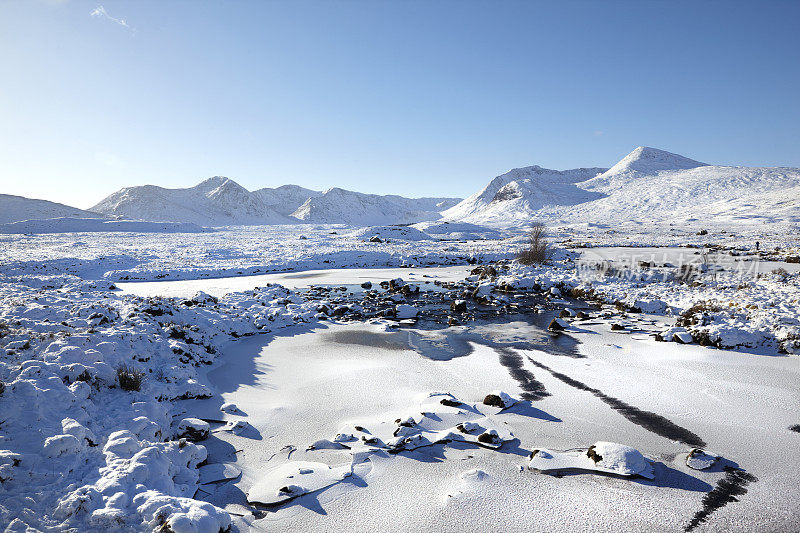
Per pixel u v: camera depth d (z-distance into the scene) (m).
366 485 5.79
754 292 17.05
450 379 9.88
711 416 7.77
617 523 4.97
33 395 6.36
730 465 6.16
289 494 5.52
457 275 29.66
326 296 21.70
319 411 8.18
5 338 8.48
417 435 6.92
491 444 6.75
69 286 21.98
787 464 6.17
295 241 56.97
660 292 19.67
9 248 43.66
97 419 6.79
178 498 4.96
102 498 4.86
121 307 13.45
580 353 11.79
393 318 16.83
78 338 9.10
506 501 5.40
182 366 9.99
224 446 6.91
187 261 34.53
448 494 5.55
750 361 10.63
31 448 5.46
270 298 19.36
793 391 8.74
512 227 100.62
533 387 9.32
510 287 23.36
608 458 6.07
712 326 12.42
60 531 4.37
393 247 47.12
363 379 9.88
